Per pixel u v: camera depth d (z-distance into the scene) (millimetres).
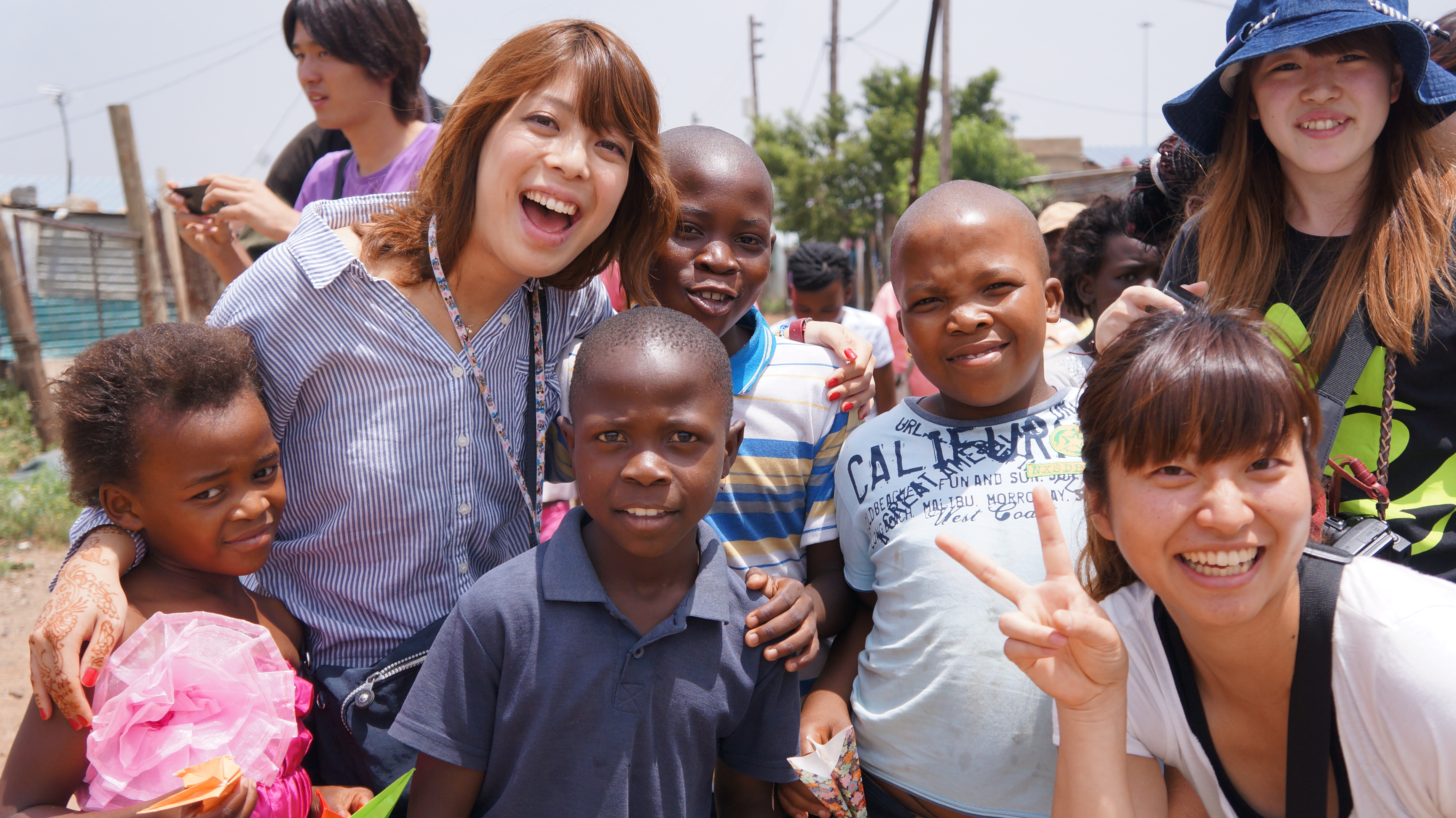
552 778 1867
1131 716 1879
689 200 2467
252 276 2141
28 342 10211
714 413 1881
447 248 2195
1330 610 1647
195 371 1870
